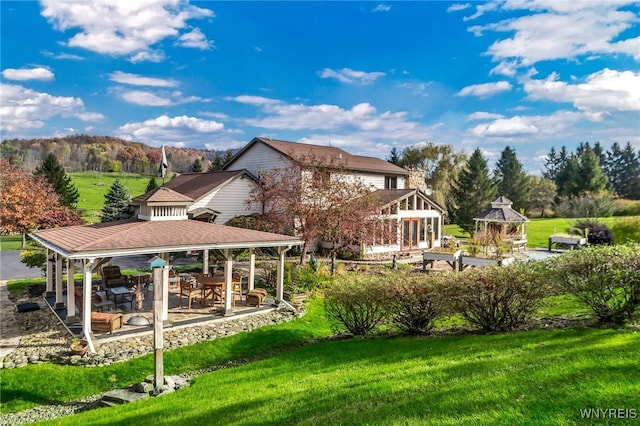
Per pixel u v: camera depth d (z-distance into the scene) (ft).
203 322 45.93
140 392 28.48
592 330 27.37
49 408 28.66
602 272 28.81
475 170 170.40
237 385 26.96
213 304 53.36
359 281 37.83
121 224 50.62
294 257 93.45
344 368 27.37
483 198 167.73
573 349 23.13
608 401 15.67
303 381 25.38
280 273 54.34
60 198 130.41
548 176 321.11
